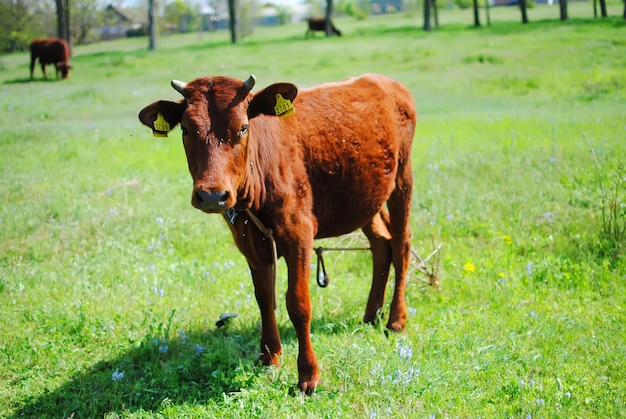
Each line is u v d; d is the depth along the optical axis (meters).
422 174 10.53
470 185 9.86
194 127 4.46
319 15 101.50
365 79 6.12
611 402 4.75
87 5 77.38
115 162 12.08
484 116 15.77
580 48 28.20
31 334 6.18
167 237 8.45
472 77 24.36
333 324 6.07
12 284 7.17
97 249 8.15
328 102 5.52
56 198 9.79
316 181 5.27
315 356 5.20
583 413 4.64
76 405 4.98
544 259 7.24
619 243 7.37
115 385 5.20
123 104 21.22
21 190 10.28
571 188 9.37
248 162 4.67
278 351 5.51
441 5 87.56
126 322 6.38
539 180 9.81
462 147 12.12
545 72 23.36
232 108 4.48
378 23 70.06
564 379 5.08
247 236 5.02
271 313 5.45
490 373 5.21
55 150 13.12
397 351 5.39
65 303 6.75
